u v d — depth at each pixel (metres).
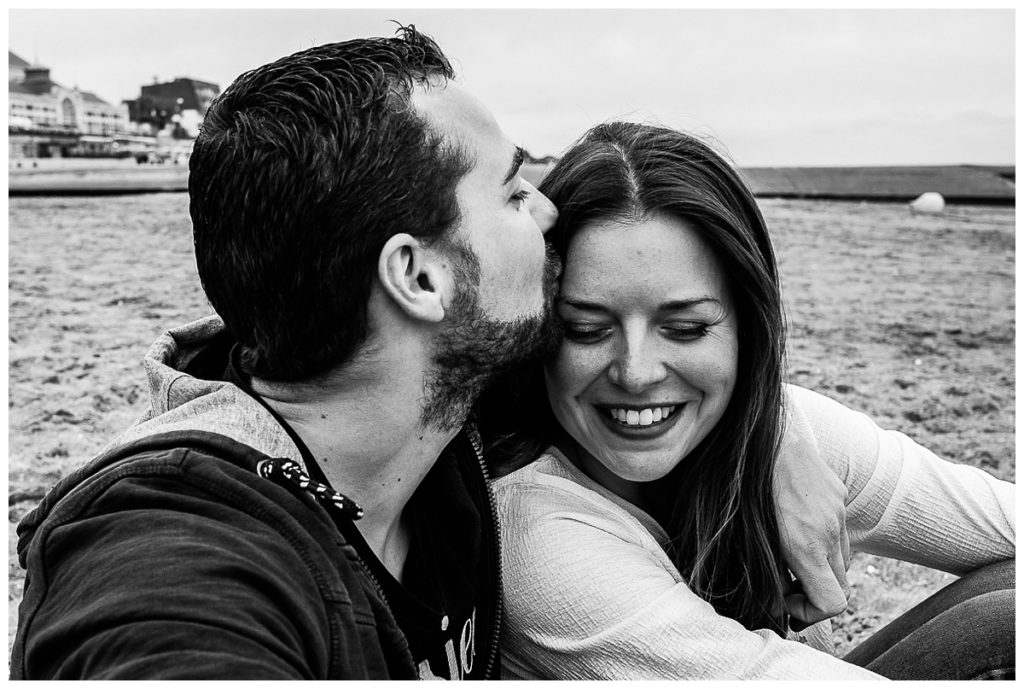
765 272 1.45
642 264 1.36
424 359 1.24
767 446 1.59
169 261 7.39
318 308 1.16
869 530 1.78
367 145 1.14
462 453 1.47
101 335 5.69
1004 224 9.70
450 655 1.29
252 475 1.05
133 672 0.78
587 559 1.43
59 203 9.30
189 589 0.87
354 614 1.02
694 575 1.62
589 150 1.44
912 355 5.73
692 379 1.45
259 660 0.82
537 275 1.31
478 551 1.38
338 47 1.23
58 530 1.00
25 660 0.93
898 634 1.80
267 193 1.15
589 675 1.42
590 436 1.50
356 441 1.24
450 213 1.20
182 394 1.24
